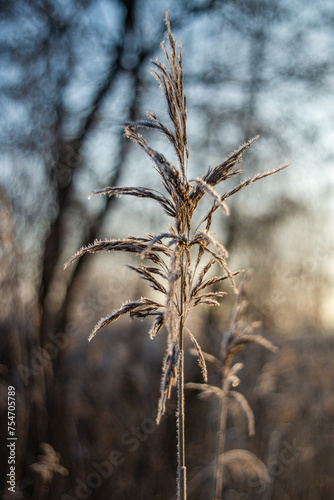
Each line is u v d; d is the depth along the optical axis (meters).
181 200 1.49
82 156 6.38
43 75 6.53
